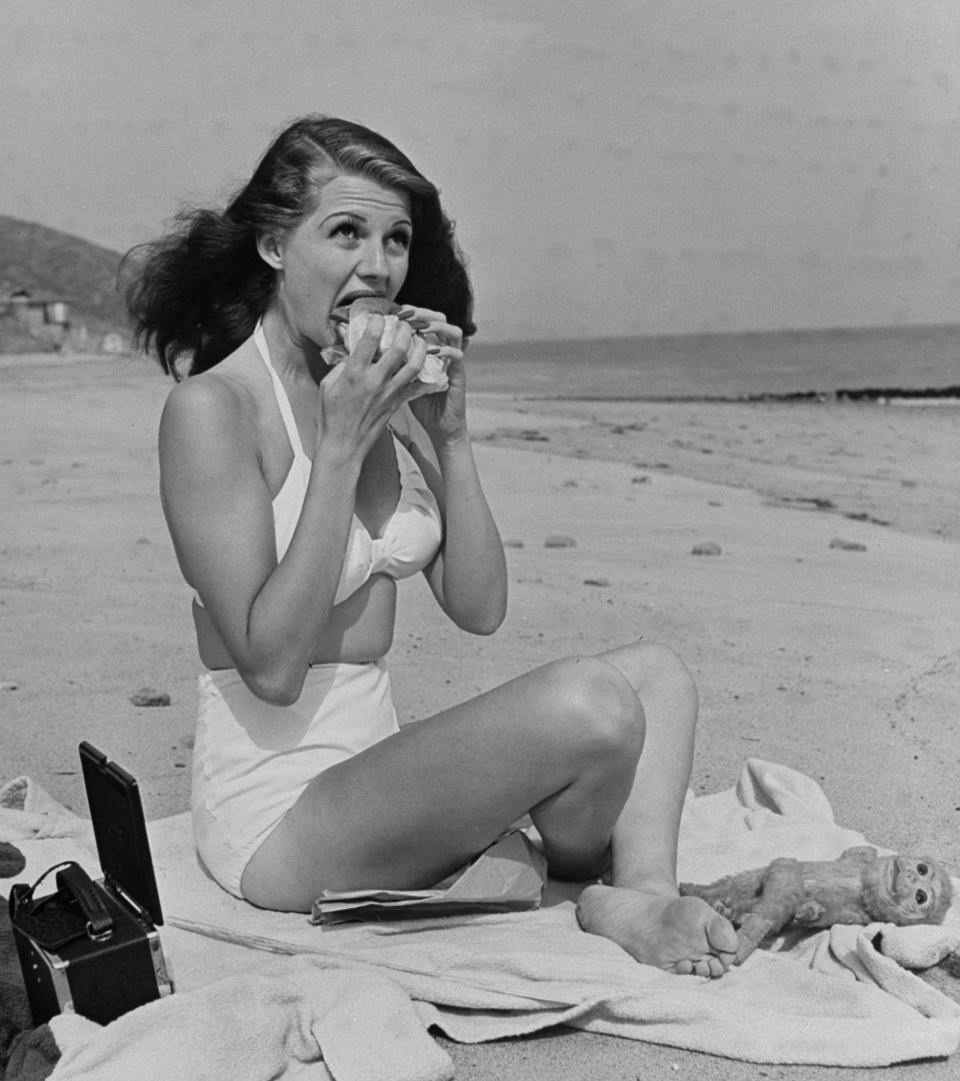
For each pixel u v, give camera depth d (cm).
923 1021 224
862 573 656
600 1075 217
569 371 2881
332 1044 213
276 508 255
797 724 413
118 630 520
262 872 258
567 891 273
